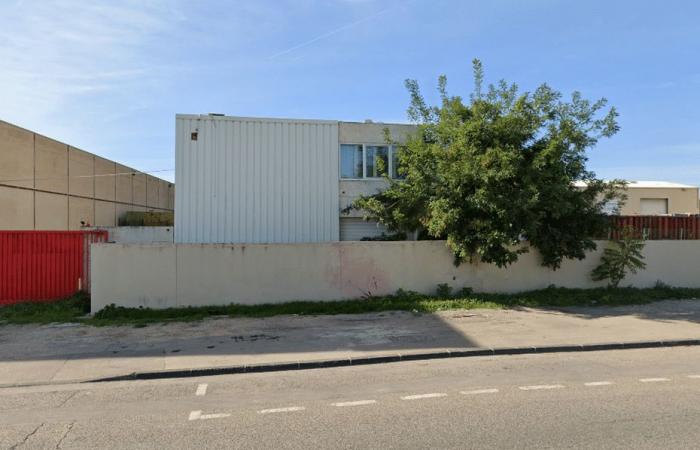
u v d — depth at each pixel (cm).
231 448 475
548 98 1414
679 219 1716
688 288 1586
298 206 1858
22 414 585
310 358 826
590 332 1016
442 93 1496
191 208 1784
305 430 519
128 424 547
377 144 1925
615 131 1421
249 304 1328
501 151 1302
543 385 680
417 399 623
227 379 742
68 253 1393
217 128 1805
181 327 1094
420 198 1463
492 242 1327
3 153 2417
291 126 1861
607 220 1510
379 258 1405
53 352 881
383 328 1064
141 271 1277
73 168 3142
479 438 488
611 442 474
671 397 620
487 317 1180
